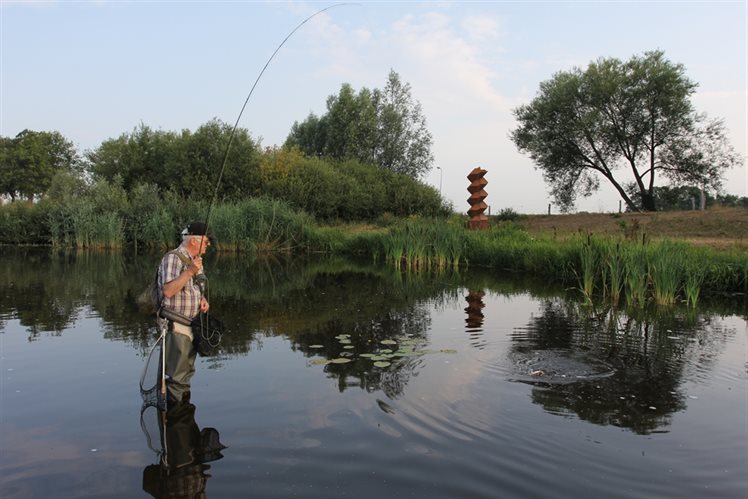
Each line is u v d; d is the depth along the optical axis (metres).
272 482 3.12
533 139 34.59
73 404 4.46
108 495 2.99
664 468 3.33
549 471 3.28
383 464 3.34
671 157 31.02
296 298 10.46
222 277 14.35
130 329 7.37
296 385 4.90
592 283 11.53
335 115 48.25
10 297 10.34
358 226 30.92
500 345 6.50
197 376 5.19
